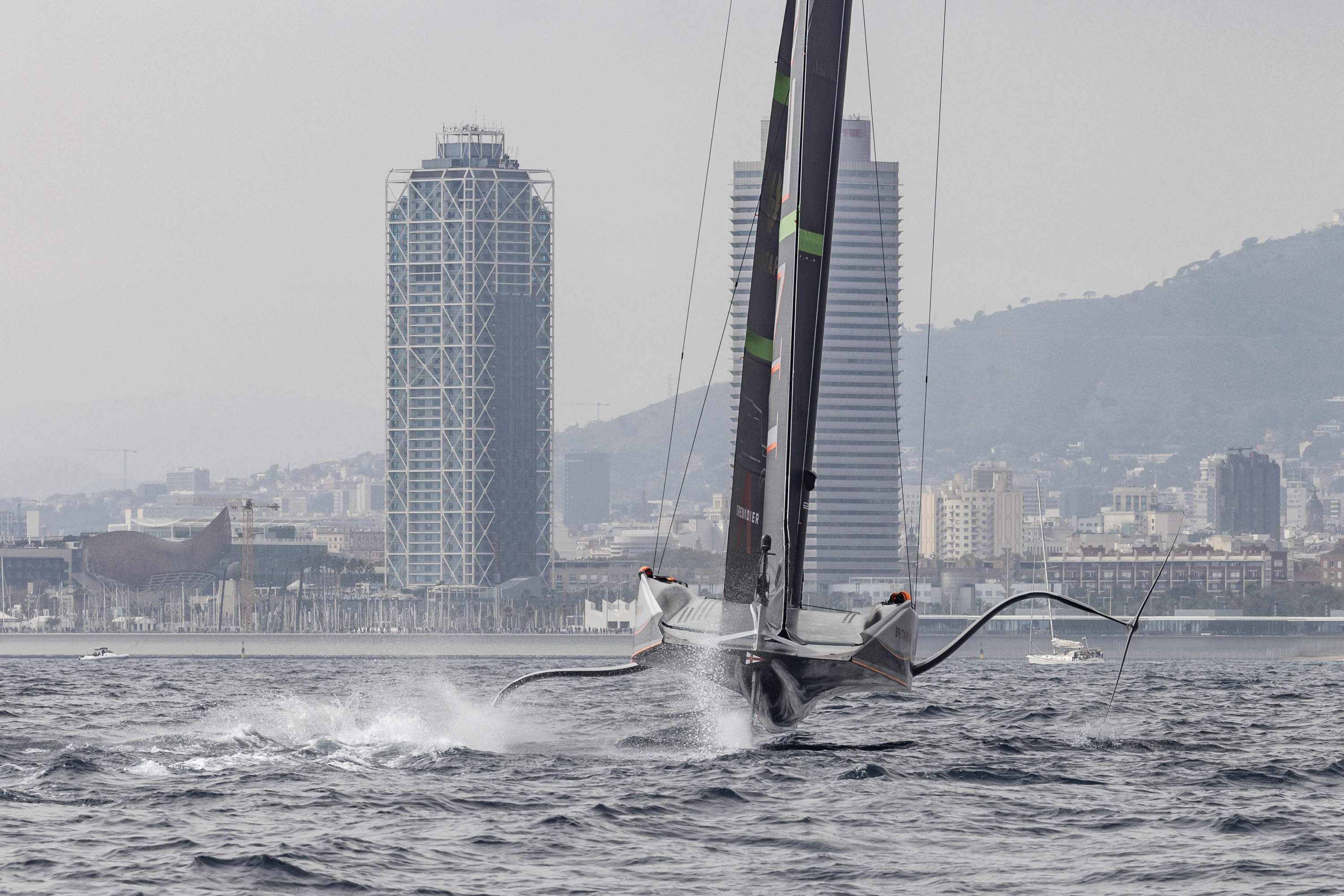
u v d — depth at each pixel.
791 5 117.75
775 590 110.62
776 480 112.50
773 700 115.94
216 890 73.56
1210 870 78.75
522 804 96.62
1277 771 116.44
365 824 89.75
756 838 86.81
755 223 116.19
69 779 107.06
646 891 73.88
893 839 86.81
